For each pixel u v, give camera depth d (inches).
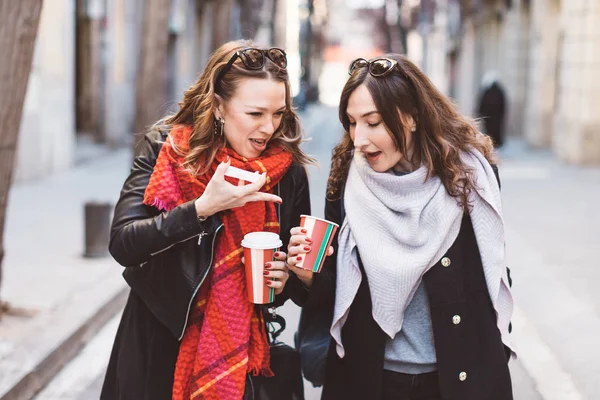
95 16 820.6
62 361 205.3
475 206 101.2
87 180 570.9
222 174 90.6
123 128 855.7
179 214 91.7
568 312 245.0
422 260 97.8
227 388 96.2
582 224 391.9
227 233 98.0
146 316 100.7
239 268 98.3
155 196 95.2
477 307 101.7
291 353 108.7
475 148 104.8
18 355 194.4
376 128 99.3
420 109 99.5
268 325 108.9
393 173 104.5
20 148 537.3
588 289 269.3
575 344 217.5
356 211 101.3
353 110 99.7
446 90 1715.1
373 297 99.2
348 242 102.3
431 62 2006.6
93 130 845.8
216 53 98.1
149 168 99.5
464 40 1455.5
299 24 2460.6
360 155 103.2
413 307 101.9
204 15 1230.9
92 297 249.8
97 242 306.5
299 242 97.3
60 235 355.3
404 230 98.8
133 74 879.7
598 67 662.5
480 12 1217.4
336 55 3937.0
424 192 100.0
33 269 288.0
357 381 102.8
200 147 95.9
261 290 96.7
